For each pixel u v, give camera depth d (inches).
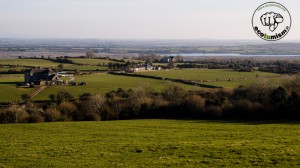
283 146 1534.2
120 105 3427.7
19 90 4670.3
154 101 3496.6
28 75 5664.4
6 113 3139.8
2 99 4128.9
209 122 2795.3
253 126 2386.8
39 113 3233.3
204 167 1262.3
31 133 2247.8
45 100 4062.5
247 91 3592.5
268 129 2201.0
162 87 4660.4
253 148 1497.3
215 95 3666.3
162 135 2043.6
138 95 3838.6
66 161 1407.5
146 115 3380.9
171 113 3368.6
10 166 1362.0
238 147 1529.3
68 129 2405.3
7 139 2017.7
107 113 3358.8
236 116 3137.3
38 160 1435.8
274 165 1251.2
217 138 1879.9
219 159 1354.6
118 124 2667.3
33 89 4751.5
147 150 1556.3
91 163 1363.2
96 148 1644.9
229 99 3440.0
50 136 2103.8
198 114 3262.8
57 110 3289.9
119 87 4739.2
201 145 1606.8
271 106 3090.6
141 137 1983.3
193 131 2199.8
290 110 2984.7
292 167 1220.5
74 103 3486.7
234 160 1331.2
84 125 2628.0
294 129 2185.0
